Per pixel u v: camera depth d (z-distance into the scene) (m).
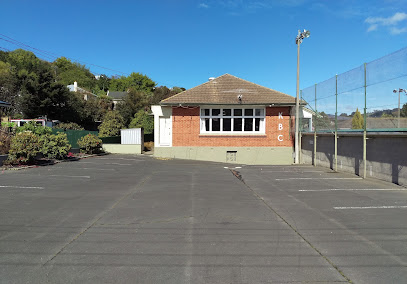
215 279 3.56
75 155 20.55
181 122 21.28
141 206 7.21
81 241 4.79
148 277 3.60
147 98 55.28
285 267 3.88
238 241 4.83
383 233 5.22
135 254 4.29
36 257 4.16
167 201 7.80
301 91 19.92
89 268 3.83
